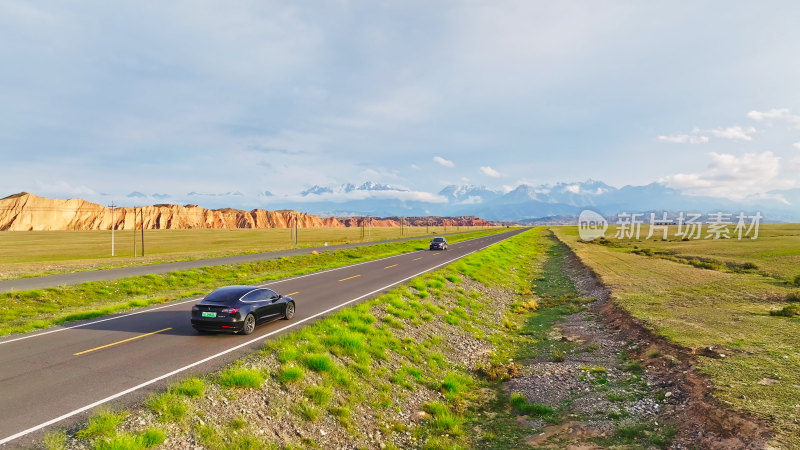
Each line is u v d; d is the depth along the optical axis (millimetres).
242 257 46375
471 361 17828
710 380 12695
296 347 13773
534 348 19922
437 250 64250
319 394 11586
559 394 14203
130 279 28438
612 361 16953
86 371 11453
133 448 7805
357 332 16250
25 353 12969
